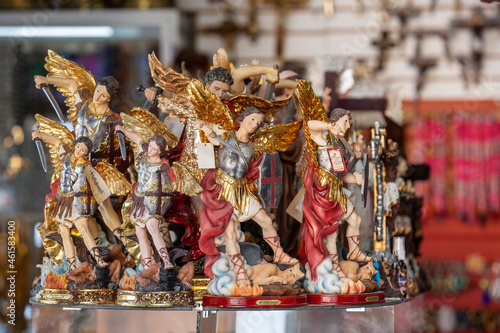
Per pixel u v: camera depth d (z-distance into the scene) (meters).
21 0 2.84
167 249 1.55
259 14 3.15
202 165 1.49
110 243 1.61
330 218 1.54
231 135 1.50
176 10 2.89
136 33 2.89
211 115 1.49
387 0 3.17
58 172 1.59
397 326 1.60
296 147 1.70
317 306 1.49
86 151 1.53
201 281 1.56
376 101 1.99
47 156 2.69
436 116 3.15
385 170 1.80
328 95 1.90
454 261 3.10
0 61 2.77
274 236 1.53
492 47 3.16
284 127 1.55
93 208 1.54
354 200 1.78
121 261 1.58
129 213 1.51
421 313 2.01
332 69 1.95
